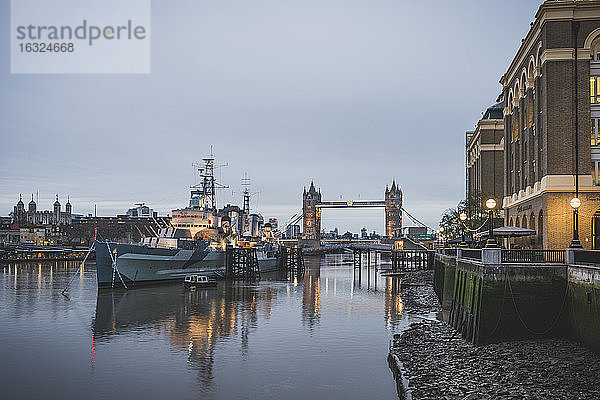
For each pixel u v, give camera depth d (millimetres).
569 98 46844
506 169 65125
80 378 30500
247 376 30891
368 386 28953
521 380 25453
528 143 54219
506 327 32312
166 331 43812
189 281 77562
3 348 37531
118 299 64000
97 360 34344
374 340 40375
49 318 49750
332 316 51844
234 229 134375
